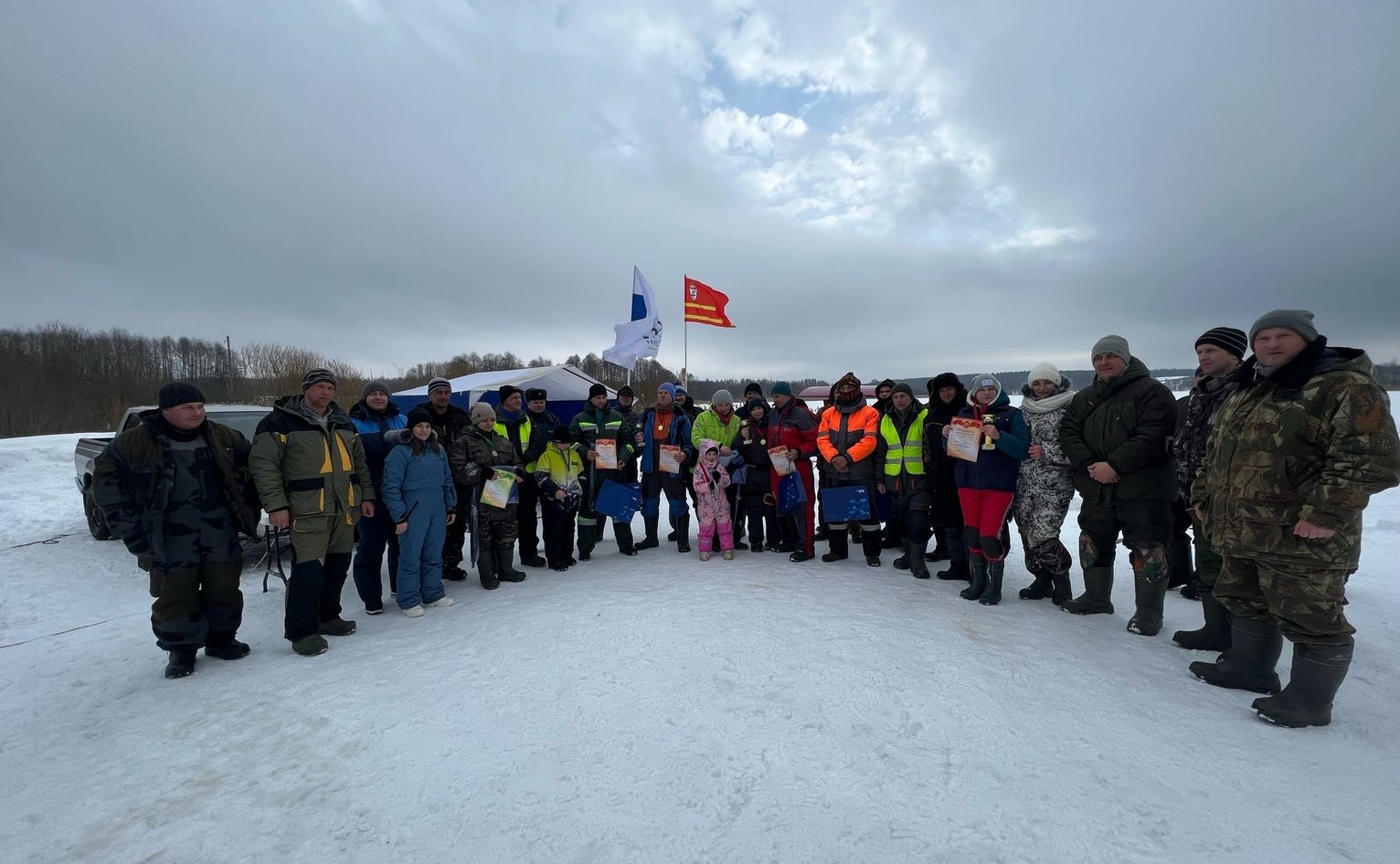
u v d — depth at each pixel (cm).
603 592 467
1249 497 288
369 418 519
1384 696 303
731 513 662
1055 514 441
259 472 386
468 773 244
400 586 466
